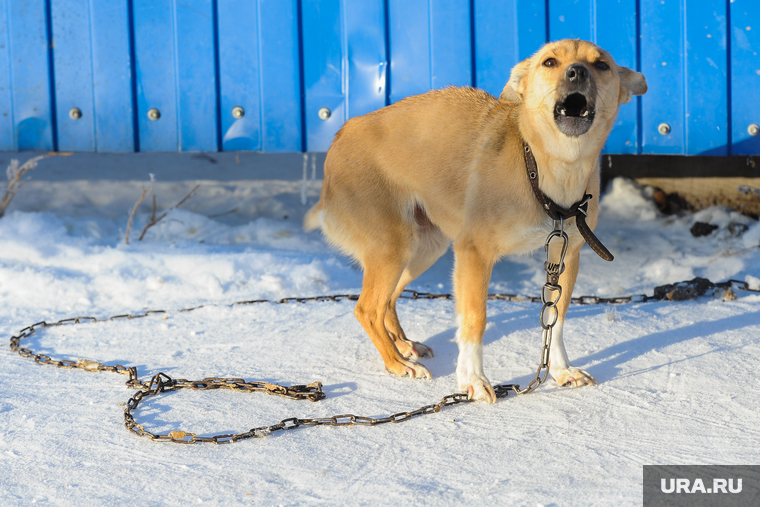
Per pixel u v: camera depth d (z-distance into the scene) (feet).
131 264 16.72
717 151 16.58
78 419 9.51
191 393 10.39
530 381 10.59
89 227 19.77
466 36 16.58
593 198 10.35
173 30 16.96
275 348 12.26
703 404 9.43
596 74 9.44
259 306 14.66
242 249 18.29
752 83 16.21
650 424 8.92
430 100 11.46
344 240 11.84
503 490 7.42
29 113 17.22
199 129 17.26
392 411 9.70
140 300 15.34
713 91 16.35
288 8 16.79
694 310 13.44
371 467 8.05
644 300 14.30
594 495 7.23
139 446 8.68
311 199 23.93
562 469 7.84
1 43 17.03
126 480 7.84
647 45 16.39
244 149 17.34
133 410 9.79
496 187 10.03
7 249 16.80
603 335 12.28
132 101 17.17
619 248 18.89
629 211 21.33
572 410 9.49
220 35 16.98
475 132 10.73
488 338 12.44
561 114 9.24
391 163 11.37
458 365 10.19
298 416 9.56
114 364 11.69
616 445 8.39
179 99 17.19
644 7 16.28
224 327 13.44
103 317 14.33
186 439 8.79
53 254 16.97
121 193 24.81
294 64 16.98
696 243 18.62
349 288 16.03
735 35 16.11
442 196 11.04
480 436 8.82
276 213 22.56
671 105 16.57
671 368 10.70
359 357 11.80
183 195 24.64
